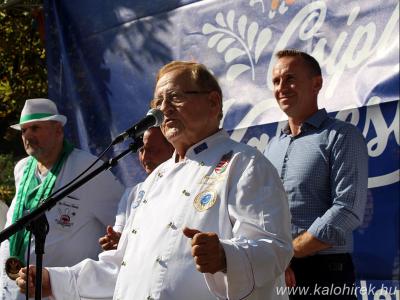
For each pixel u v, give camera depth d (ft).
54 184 26.43
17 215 26.50
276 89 23.17
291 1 26.96
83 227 26.16
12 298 25.94
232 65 28.55
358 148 21.79
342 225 20.98
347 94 25.07
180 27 30.32
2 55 42.22
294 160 22.30
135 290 17.31
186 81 17.95
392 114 24.08
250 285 15.74
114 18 32.42
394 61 24.09
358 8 25.11
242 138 27.91
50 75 34.45
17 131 44.45
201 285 16.76
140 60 31.55
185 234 15.49
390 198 24.12
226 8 28.89
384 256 24.16
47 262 25.63
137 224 18.33
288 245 16.46
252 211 16.43
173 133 18.01
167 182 18.22
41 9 36.37
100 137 32.73
